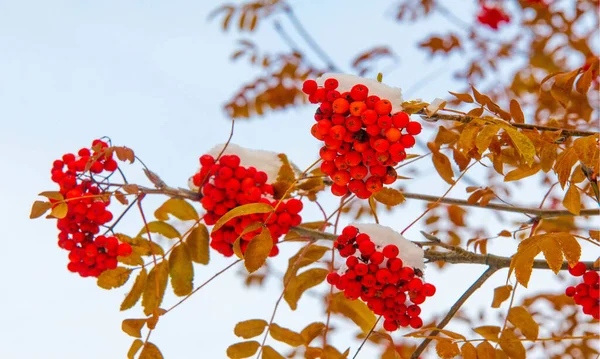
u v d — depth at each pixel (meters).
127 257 1.58
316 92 1.46
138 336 1.53
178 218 1.61
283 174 1.59
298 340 1.58
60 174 1.55
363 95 1.46
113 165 1.57
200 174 1.58
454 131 1.61
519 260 1.46
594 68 1.57
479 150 1.45
